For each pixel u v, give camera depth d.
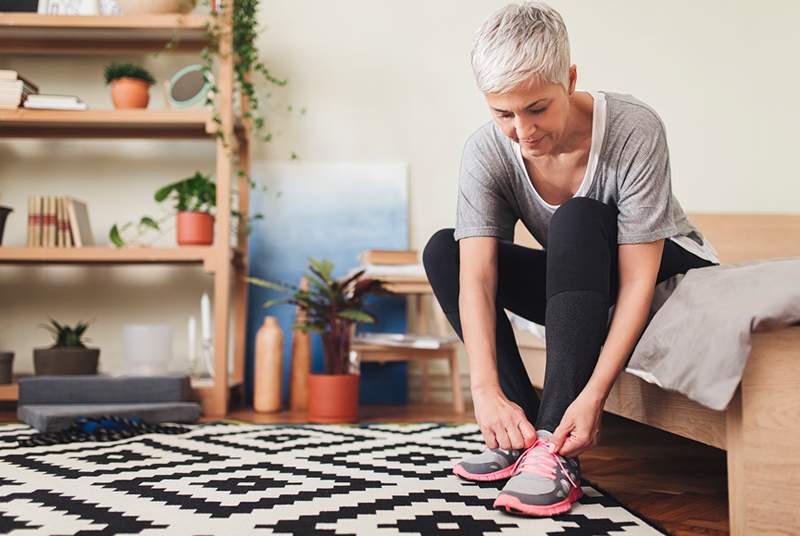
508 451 1.29
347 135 3.10
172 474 1.35
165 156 3.03
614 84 3.16
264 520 1.01
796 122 3.18
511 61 0.97
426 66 3.14
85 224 2.78
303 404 2.67
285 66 3.11
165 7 2.64
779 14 3.20
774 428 0.90
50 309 2.94
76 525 0.98
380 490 1.20
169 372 2.82
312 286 2.89
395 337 2.61
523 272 1.33
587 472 1.51
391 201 3.05
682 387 0.96
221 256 2.55
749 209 3.14
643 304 1.10
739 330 0.88
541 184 1.26
